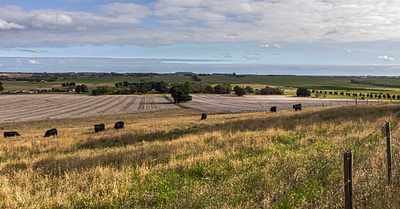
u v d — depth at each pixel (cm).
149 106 11312
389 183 502
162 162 831
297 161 697
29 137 2678
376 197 459
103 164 835
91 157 955
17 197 527
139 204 505
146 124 3384
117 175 646
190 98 13050
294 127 1480
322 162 696
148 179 656
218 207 459
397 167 581
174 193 552
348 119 1647
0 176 696
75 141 1884
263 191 512
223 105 11450
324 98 15850
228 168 712
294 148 936
